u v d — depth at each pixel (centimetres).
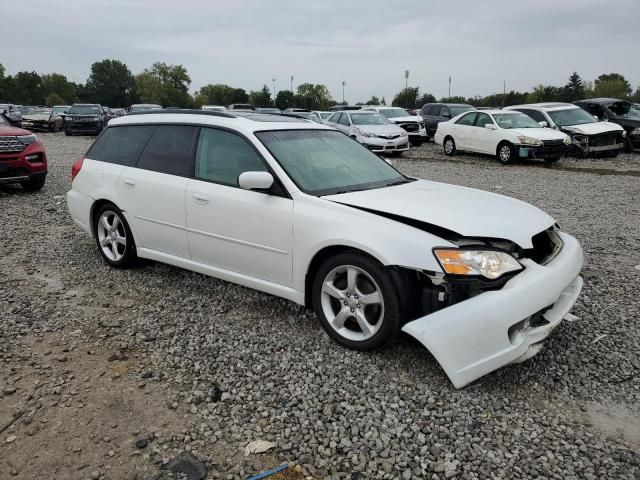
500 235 337
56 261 571
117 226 536
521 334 319
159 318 425
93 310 441
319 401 312
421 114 2380
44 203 897
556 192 1046
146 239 500
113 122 563
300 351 369
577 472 256
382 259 334
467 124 1709
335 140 482
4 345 377
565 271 348
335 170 434
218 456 267
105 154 547
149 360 360
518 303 312
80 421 292
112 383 331
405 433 284
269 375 340
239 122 447
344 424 291
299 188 395
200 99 11575
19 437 279
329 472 257
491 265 322
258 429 288
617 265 568
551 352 370
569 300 360
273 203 397
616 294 478
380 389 323
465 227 336
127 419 295
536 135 1499
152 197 480
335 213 369
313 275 391
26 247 625
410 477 254
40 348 374
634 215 834
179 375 341
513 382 332
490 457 266
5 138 932
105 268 547
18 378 334
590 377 340
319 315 383
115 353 368
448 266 320
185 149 472
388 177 460
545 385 330
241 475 254
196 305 450
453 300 329
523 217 372
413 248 329
